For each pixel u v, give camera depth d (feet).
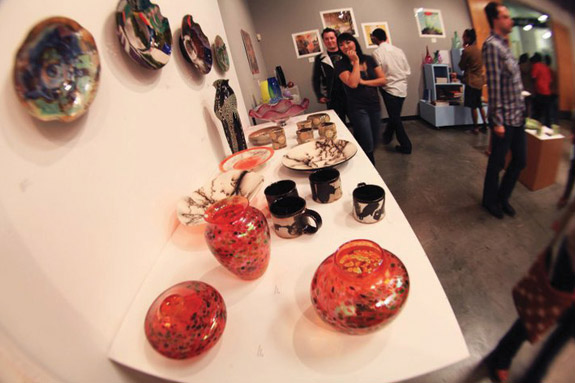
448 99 11.53
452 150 9.21
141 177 2.35
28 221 1.35
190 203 2.82
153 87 2.73
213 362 1.57
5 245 1.23
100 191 1.86
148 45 2.57
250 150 3.98
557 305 1.86
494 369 3.01
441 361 1.38
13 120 1.33
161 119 2.80
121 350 1.71
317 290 1.56
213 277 2.15
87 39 1.76
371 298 1.40
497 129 4.13
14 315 1.23
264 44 13.75
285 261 2.16
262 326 1.71
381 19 13.21
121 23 2.23
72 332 1.50
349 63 6.74
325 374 1.42
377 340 1.52
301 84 14.55
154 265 2.37
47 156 1.49
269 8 13.16
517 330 2.63
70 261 1.56
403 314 1.61
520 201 4.75
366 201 2.27
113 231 1.94
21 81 1.36
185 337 1.46
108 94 2.06
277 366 1.50
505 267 4.47
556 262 1.81
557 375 2.04
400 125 9.34
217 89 3.69
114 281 1.89
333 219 2.52
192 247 2.53
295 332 1.65
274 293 1.92
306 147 3.75
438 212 6.32
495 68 3.54
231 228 1.79
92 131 1.86
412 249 2.04
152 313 1.56
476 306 4.12
